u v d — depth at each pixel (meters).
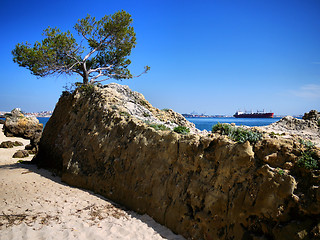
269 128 17.67
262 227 7.16
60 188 14.45
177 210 9.55
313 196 6.53
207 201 8.79
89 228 9.24
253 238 7.23
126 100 19.58
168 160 10.98
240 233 7.54
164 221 9.85
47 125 22.91
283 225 6.75
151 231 9.33
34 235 8.58
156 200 10.52
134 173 12.00
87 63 24.88
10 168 20.30
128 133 13.70
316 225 6.25
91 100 18.33
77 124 18.06
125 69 26.28
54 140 20.33
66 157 16.50
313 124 17.70
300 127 17.64
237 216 7.76
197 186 9.33
